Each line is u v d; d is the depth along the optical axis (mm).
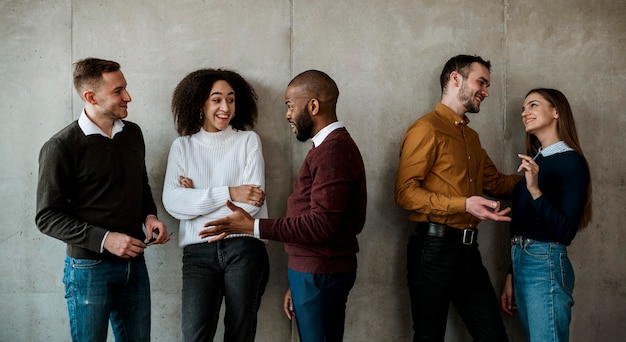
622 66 3535
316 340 2479
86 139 2627
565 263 2812
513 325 3500
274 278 3365
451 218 2936
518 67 3477
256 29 3312
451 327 3471
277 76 3328
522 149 3482
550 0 3494
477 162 3090
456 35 3430
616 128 3535
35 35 3205
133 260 2771
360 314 3416
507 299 3234
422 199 2842
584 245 3537
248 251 2891
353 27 3363
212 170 3020
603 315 3541
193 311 2857
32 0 3201
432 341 2932
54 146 2564
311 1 3338
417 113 3406
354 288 3412
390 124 3395
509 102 3475
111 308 2709
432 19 3412
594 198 3531
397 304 3426
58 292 3260
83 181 2627
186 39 3277
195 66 3283
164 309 3311
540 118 2990
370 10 3373
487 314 2971
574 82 3512
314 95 2523
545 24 3490
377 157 3393
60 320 3264
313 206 2402
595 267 3537
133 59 3252
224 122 3035
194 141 3064
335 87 2578
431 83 3412
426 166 2918
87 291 2621
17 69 3199
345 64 3363
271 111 3330
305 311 2488
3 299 3232
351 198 2494
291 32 3332
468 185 3000
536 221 2859
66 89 3225
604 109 3527
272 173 3344
